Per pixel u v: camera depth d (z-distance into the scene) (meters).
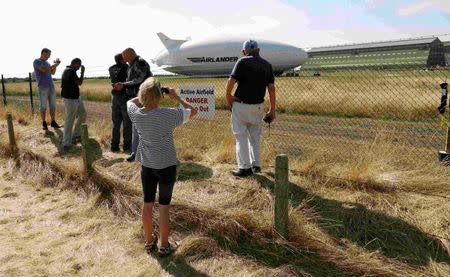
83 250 4.14
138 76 6.50
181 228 4.40
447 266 3.41
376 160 5.36
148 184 3.83
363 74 7.62
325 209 4.36
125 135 7.43
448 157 5.78
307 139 8.73
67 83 7.69
